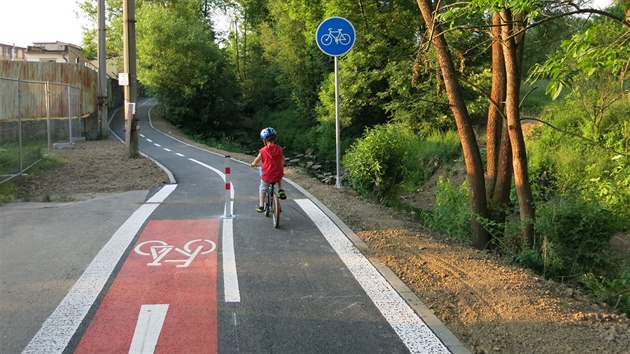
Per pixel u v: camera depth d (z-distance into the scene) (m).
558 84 5.16
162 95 46.47
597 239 8.04
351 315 4.90
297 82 44.16
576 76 7.17
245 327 4.62
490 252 8.37
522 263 7.65
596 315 4.87
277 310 5.00
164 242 7.32
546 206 8.58
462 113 8.77
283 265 6.38
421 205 16.72
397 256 6.79
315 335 4.48
